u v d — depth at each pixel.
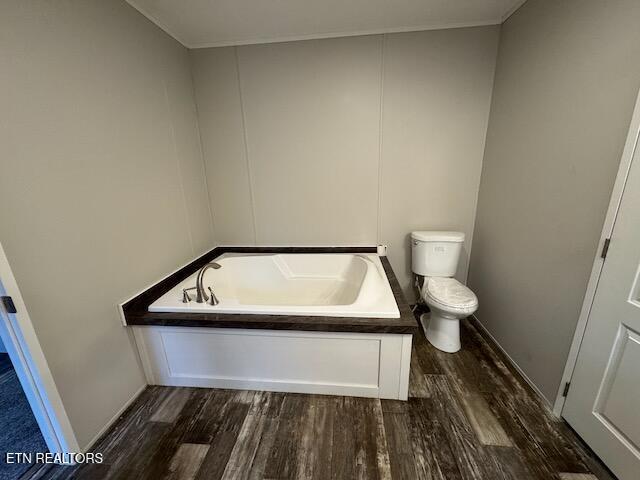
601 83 1.12
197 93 2.17
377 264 2.11
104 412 1.36
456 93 2.01
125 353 1.50
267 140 2.22
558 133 1.36
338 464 1.18
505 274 1.83
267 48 2.03
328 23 1.83
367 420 1.39
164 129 1.82
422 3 1.64
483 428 1.33
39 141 1.07
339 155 2.21
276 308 1.50
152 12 1.64
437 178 2.20
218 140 2.26
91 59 1.29
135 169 1.57
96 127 1.32
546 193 1.45
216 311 1.51
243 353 1.54
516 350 1.72
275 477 1.14
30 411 1.50
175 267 1.96
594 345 1.17
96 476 1.18
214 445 1.28
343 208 2.33
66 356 1.17
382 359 1.44
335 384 1.53
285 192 2.34
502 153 1.85
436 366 1.76
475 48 1.92
